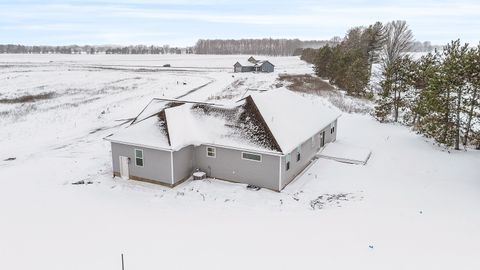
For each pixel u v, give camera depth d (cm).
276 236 1281
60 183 1911
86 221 1441
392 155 2333
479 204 1469
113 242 1262
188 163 1964
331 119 2519
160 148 1809
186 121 2055
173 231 1344
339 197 1650
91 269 1098
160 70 10156
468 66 2178
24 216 1490
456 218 1343
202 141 1922
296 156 1967
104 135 2927
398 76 3216
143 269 1087
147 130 1941
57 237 1305
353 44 8044
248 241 1248
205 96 4859
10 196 1717
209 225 1396
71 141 2758
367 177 1903
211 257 1145
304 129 2103
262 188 1831
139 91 5541
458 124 2333
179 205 1623
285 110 2166
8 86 6097
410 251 1126
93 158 2330
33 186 1858
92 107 4153
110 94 5244
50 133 3002
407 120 3259
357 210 1470
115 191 1805
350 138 2792
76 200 1673
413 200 1550
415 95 3158
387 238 1218
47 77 7594
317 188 1800
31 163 2239
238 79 7175
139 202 1661
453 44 2419
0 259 1164
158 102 2409
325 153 2331
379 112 3328
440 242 1170
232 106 2105
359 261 1086
